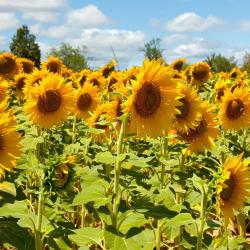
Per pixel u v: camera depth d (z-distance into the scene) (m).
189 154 1.44
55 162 0.92
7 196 0.98
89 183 1.06
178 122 1.35
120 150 1.02
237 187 1.03
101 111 1.75
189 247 1.12
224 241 1.13
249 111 1.79
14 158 0.92
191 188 1.14
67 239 1.00
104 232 0.91
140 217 0.98
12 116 0.96
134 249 0.90
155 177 1.30
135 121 1.07
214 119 1.45
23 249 0.93
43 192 0.93
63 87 1.73
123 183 1.16
